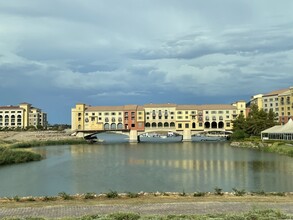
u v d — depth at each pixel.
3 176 68.25
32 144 162.50
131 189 52.16
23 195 49.19
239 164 82.75
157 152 123.56
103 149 144.00
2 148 97.06
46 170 76.69
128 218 25.39
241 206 31.73
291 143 122.75
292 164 80.81
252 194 39.06
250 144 142.50
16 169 78.81
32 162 93.19
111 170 75.00
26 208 31.69
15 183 60.00
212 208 31.03
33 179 64.25
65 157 107.44
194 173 68.62
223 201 34.16
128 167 79.81
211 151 124.50
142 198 36.72
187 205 32.22
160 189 51.78
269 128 163.00
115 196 37.62
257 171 70.12
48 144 175.12
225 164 83.31
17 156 93.19
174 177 63.62
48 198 36.94
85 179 63.22
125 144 183.50
